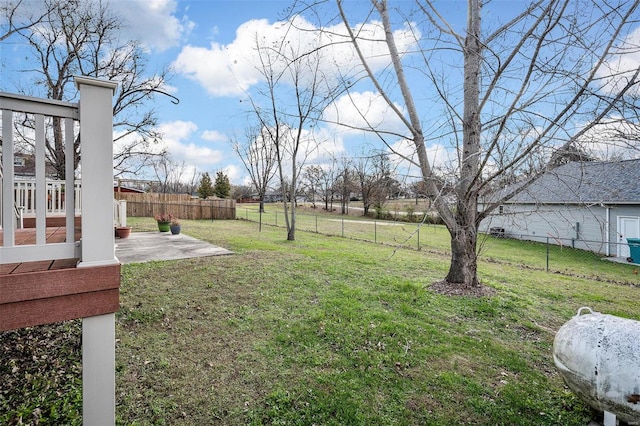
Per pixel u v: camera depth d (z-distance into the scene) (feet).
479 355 11.05
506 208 24.45
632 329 7.30
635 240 36.86
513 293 17.95
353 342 11.71
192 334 12.21
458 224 18.03
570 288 20.24
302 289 17.71
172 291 16.58
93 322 6.32
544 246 48.67
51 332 12.12
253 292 16.99
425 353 11.07
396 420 7.82
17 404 8.17
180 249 28.19
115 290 6.48
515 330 13.23
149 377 9.39
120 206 34.88
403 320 13.73
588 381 7.27
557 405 8.44
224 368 9.96
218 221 68.64
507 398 8.71
